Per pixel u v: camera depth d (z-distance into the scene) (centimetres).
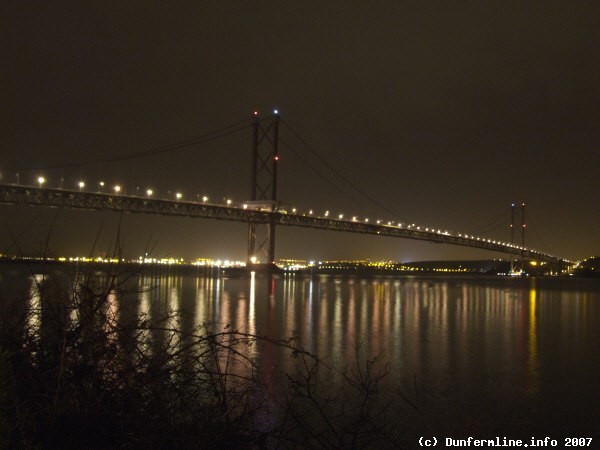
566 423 1112
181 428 303
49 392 307
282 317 3073
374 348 1977
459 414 1112
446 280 11931
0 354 289
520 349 2067
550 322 3164
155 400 314
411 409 1091
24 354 328
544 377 1543
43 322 338
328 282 9169
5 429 270
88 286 352
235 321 2781
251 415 347
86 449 294
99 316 344
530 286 9150
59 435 295
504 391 1363
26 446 279
